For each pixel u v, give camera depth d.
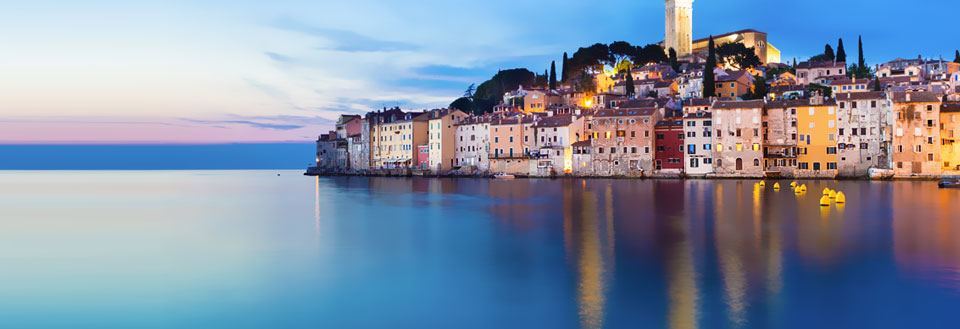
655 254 50.91
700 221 71.94
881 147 157.25
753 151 167.50
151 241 64.19
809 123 164.25
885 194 109.12
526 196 116.31
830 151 162.25
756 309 35.25
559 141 193.88
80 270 49.09
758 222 70.56
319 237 64.25
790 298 37.22
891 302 36.28
